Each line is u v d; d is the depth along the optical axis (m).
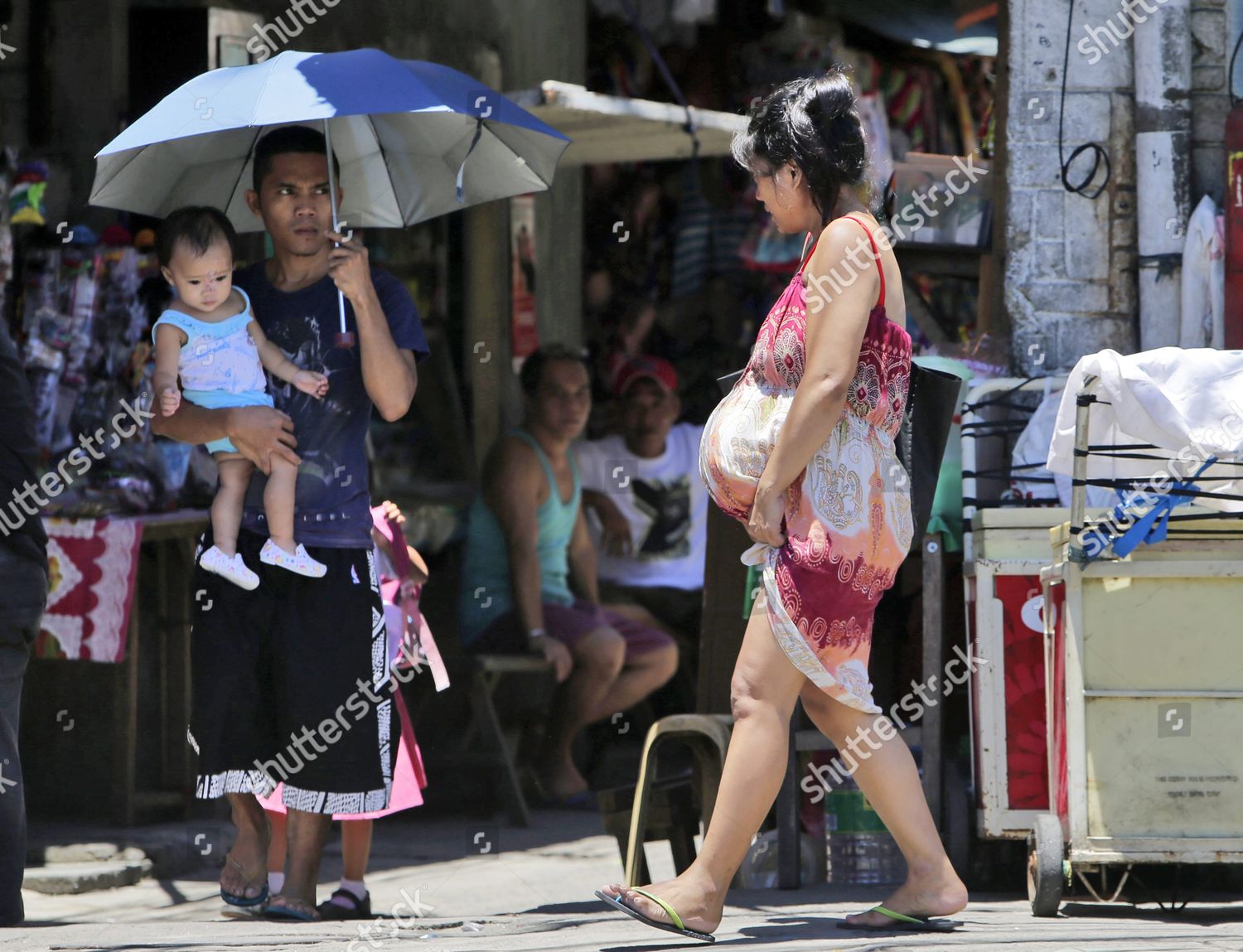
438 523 30.91
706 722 18.58
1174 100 21.05
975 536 18.91
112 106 27.78
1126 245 21.45
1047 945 13.30
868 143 14.81
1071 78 21.50
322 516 17.00
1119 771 16.12
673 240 36.62
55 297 25.55
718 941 14.20
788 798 19.27
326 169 17.23
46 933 16.05
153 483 25.88
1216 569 16.03
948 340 23.64
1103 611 16.23
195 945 14.69
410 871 23.06
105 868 22.56
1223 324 20.66
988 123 24.20
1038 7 21.53
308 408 17.11
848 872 20.30
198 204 18.88
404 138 18.86
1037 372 21.50
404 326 17.64
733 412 14.71
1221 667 16.09
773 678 14.16
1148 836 16.06
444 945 14.44
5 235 25.27
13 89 27.92
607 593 32.53
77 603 24.75
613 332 36.22
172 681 26.16
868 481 14.19
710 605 20.73
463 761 27.53
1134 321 21.45
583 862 23.91
